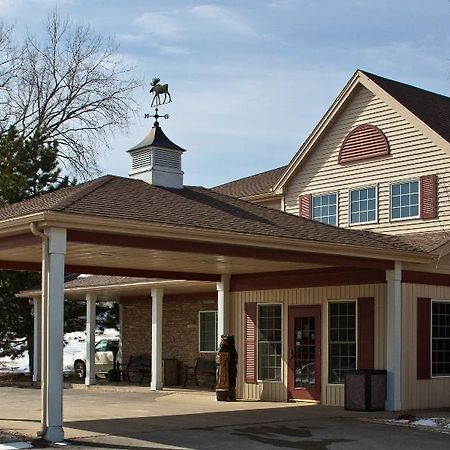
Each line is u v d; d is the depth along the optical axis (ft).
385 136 73.26
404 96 74.28
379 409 57.88
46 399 41.11
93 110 135.95
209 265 61.05
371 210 73.82
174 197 52.80
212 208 52.60
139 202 47.80
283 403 64.80
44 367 41.45
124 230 42.73
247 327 70.13
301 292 66.28
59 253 40.83
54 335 40.75
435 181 68.28
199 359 84.84
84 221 41.01
